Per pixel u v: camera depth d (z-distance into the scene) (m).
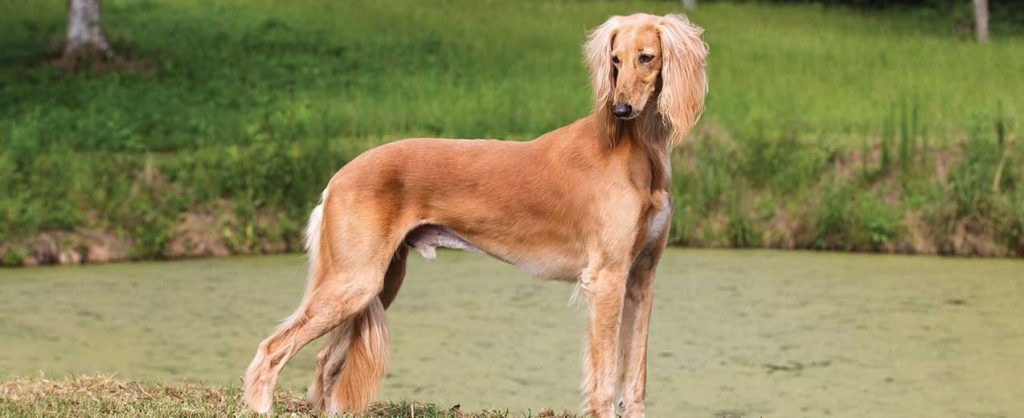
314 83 22.72
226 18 29.03
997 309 12.35
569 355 10.65
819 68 24.44
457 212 7.41
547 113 19.52
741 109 19.52
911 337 11.27
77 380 8.48
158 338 10.95
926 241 15.65
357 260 7.28
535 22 31.16
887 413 9.09
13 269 14.32
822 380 9.98
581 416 8.23
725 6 36.69
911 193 16.31
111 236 15.16
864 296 12.93
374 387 7.51
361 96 21.09
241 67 23.95
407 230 7.40
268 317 11.84
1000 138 16.70
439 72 24.11
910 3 37.78
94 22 24.27
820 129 18.14
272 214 15.89
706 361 10.52
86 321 11.58
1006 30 32.56
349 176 7.36
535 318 11.95
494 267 14.39
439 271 14.16
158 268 14.38
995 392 9.61
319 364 7.67
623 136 7.15
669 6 35.75
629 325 7.41
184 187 15.91
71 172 15.80
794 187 16.52
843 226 15.80
